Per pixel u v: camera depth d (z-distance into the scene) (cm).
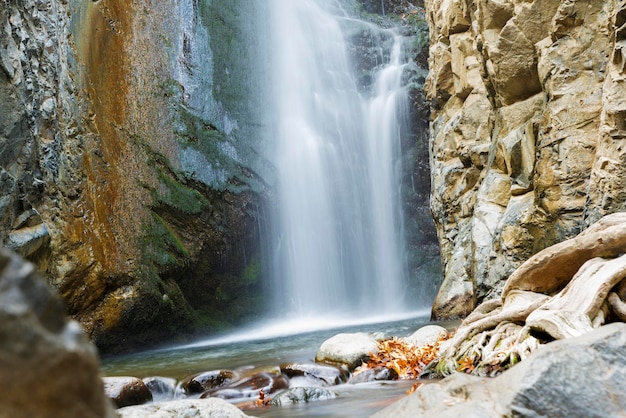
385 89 2341
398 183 2264
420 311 2009
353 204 2258
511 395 289
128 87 1667
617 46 1012
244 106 2050
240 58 2077
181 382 803
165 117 1769
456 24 1662
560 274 646
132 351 1576
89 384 98
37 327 95
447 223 1652
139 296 1541
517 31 1264
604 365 303
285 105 2189
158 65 1786
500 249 1241
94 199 1470
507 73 1291
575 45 1141
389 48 2384
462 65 1659
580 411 282
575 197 1107
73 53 1484
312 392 635
